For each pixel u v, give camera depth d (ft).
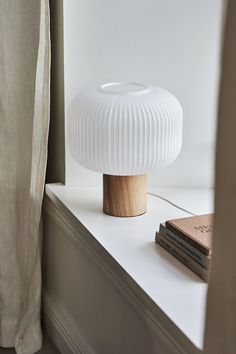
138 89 5.90
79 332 6.62
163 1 6.45
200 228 5.26
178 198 6.70
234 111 2.90
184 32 6.54
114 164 5.76
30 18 6.16
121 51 6.61
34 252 6.69
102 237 5.67
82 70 6.64
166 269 5.09
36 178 6.46
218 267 3.22
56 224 6.91
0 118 6.40
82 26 6.52
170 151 5.85
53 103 7.04
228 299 3.18
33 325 6.98
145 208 6.24
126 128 5.63
